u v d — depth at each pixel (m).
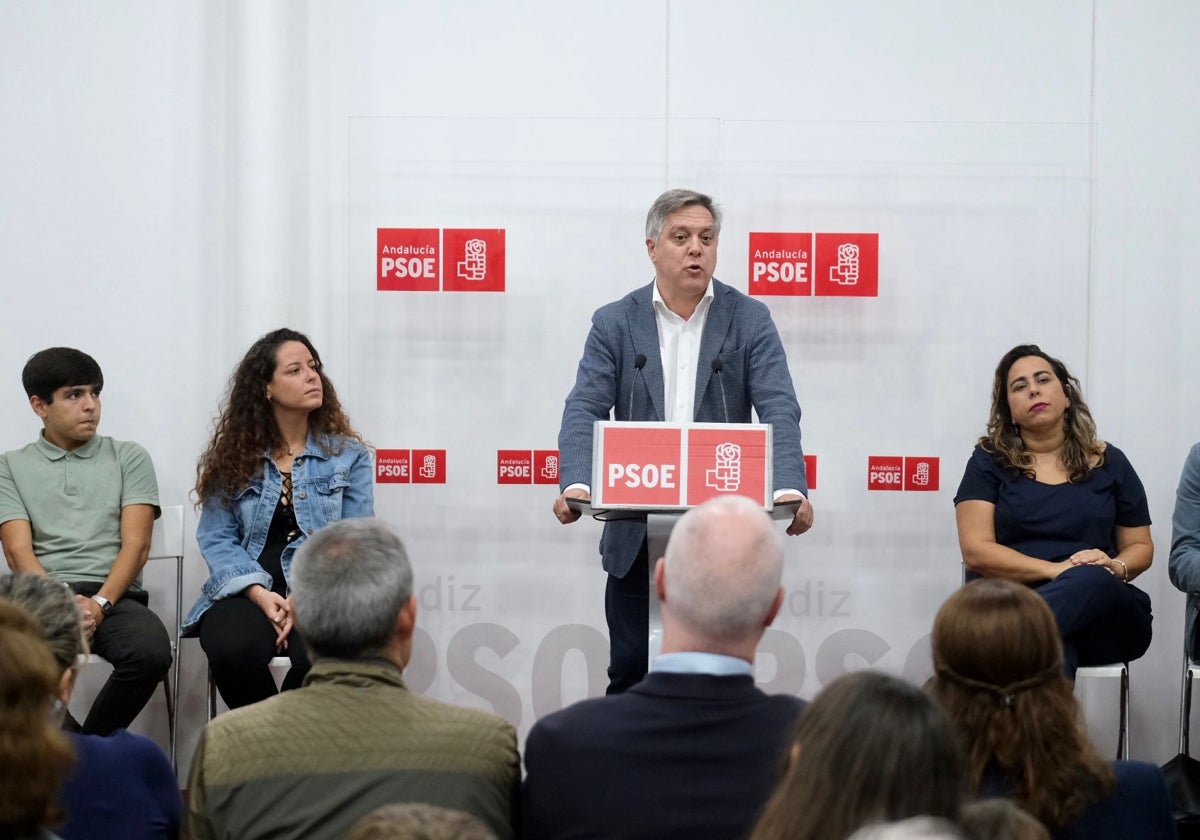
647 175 4.20
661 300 3.38
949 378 4.17
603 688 4.18
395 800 1.66
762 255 4.19
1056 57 4.26
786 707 1.69
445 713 1.74
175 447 4.26
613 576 3.25
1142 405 4.25
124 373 4.26
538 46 4.27
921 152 4.18
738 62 4.27
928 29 4.27
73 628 2.00
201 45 4.25
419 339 4.19
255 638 3.45
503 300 4.19
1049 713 1.73
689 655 1.72
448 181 4.19
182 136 4.25
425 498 4.18
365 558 1.77
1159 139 4.25
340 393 4.23
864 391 4.17
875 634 4.16
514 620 4.18
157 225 4.25
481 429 4.18
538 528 4.18
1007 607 1.76
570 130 4.20
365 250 4.19
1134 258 4.25
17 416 4.23
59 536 3.83
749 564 1.71
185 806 1.86
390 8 4.26
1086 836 1.73
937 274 4.17
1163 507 4.23
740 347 3.34
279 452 3.78
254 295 4.13
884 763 1.27
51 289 4.25
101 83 4.24
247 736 1.69
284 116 4.18
